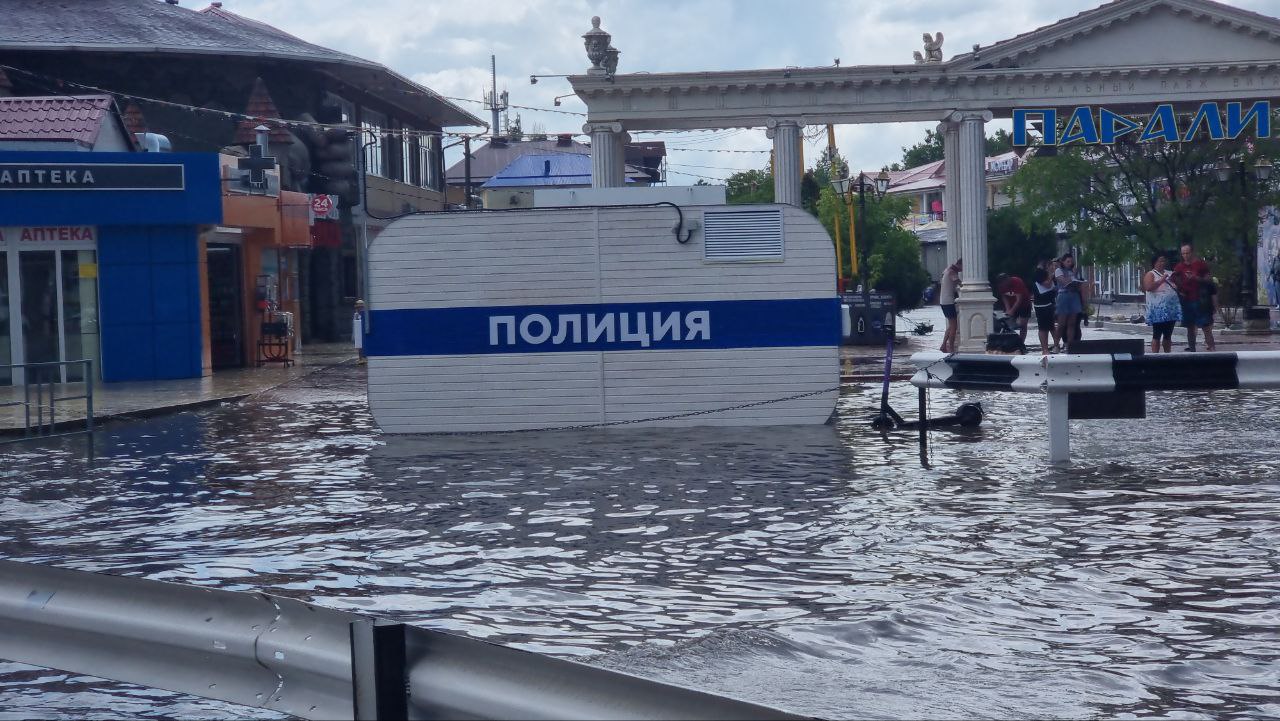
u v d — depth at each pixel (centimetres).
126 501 1092
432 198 5853
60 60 4044
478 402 1644
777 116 3403
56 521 991
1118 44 3362
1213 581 715
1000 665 559
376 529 933
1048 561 774
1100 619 638
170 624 378
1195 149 4016
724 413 1639
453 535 904
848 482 1122
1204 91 3381
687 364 1639
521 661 311
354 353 3684
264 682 362
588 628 638
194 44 4103
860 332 3425
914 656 573
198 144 4159
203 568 800
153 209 2627
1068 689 522
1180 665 555
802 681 534
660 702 285
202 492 1139
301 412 1970
